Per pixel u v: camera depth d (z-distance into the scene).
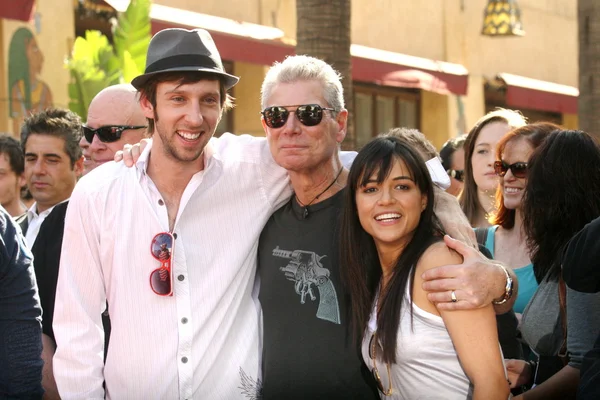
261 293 3.41
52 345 3.85
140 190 3.43
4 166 5.63
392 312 2.97
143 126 4.35
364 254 3.15
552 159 3.45
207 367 3.38
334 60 7.18
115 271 3.40
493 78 16.39
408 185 3.05
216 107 3.45
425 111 15.50
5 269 3.11
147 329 3.37
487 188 4.88
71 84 7.75
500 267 2.93
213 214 3.48
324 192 3.40
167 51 3.36
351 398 3.17
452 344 2.92
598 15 9.30
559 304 3.37
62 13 9.80
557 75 18.66
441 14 15.58
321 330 3.22
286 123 3.33
